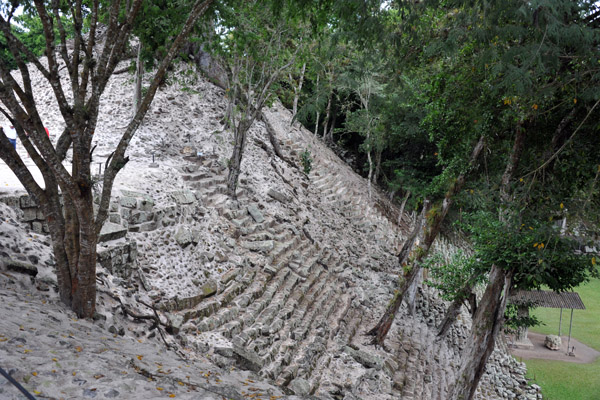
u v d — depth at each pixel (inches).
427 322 1052.5
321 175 1258.0
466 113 576.4
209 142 917.8
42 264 380.2
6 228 385.1
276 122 1320.1
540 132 584.4
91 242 329.4
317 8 424.5
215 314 524.7
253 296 600.1
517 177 587.8
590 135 531.2
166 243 555.2
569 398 1005.8
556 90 512.1
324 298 751.1
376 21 417.4
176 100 983.6
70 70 309.4
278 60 737.0
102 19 491.8
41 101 920.9
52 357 227.3
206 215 670.5
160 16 431.5
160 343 396.5
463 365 586.2
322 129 1792.6
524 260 511.2
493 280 575.8
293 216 911.0
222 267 605.0
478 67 517.0
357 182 1481.3
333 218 1097.4
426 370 794.2
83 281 334.3
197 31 467.2
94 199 508.7
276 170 1020.5
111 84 968.9
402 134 1314.0
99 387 205.9
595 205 512.1
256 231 756.6
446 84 576.1
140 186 601.3
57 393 193.6
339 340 676.1
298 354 563.5
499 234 531.8
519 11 358.6
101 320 349.1
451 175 688.4
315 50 791.7
